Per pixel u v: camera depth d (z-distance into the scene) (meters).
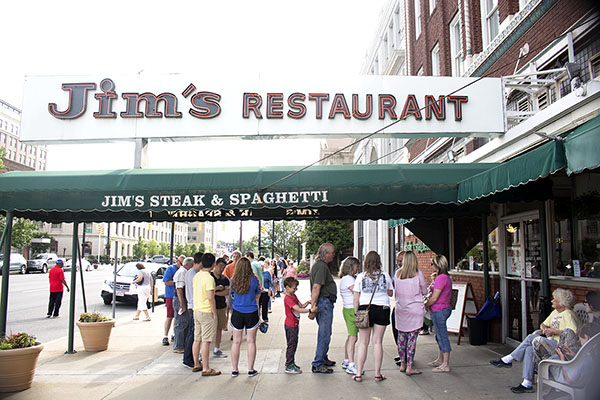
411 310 6.45
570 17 7.34
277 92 8.80
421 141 16.44
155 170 7.66
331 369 6.70
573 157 4.23
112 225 78.44
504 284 8.66
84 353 8.23
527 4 8.47
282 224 54.72
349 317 6.75
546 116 6.94
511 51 9.40
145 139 8.87
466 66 11.73
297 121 8.76
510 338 8.45
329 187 7.15
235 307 6.62
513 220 8.41
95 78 8.85
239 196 7.16
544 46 8.15
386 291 6.28
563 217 7.00
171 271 9.12
